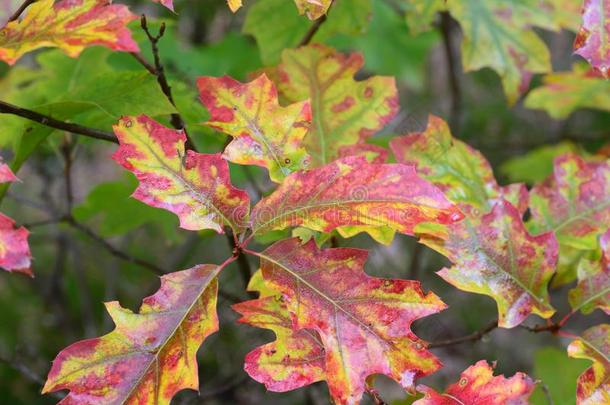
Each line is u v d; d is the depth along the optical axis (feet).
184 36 7.06
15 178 3.29
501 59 4.44
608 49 3.65
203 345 6.75
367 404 4.84
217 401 6.57
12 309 7.68
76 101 3.76
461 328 7.89
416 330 4.94
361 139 3.91
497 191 3.89
